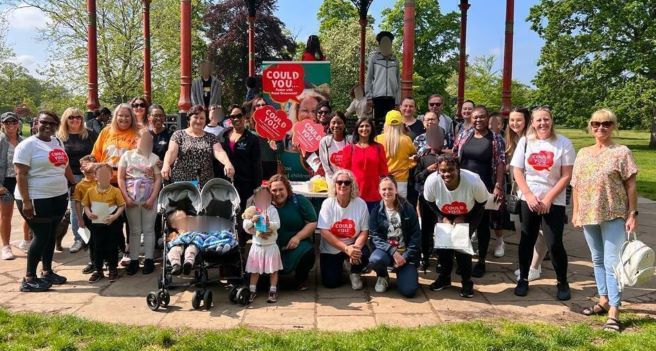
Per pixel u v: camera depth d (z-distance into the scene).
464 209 5.48
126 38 24.69
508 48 11.23
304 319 4.82
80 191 6.07
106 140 6.48
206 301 5.04
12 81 33.09
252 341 4.17
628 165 4.62
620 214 4.65
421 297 5.51
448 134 7.84
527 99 32.59
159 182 6.30
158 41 25.27
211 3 36.59
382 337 4.23
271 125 7.44
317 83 9.16
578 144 33.19
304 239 5.78
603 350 4.02
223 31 35.44
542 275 6.30
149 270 6.32
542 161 5.26
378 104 9.69
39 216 5.57
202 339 4.24
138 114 7.02
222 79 35.47
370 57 9.76
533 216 5.39
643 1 28.06
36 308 5.10
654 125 31.52
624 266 4.48
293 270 5.60
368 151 6.20
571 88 29.83
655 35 27.52
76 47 24.95
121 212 5.98
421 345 4.07
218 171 6.31
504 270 6.58
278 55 36.00
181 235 5.27
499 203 6.11
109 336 4.28
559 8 29.62
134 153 6.22
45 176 5.59
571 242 8.06
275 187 5.67
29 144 5.50
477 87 35.16
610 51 29.22
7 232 6.96
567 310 5.08
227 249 5.15
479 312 5.03
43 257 5.86
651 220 9.94
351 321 4.78
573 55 29.55
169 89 26.67
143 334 4.30
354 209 5.76
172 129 10.45
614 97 28.30
